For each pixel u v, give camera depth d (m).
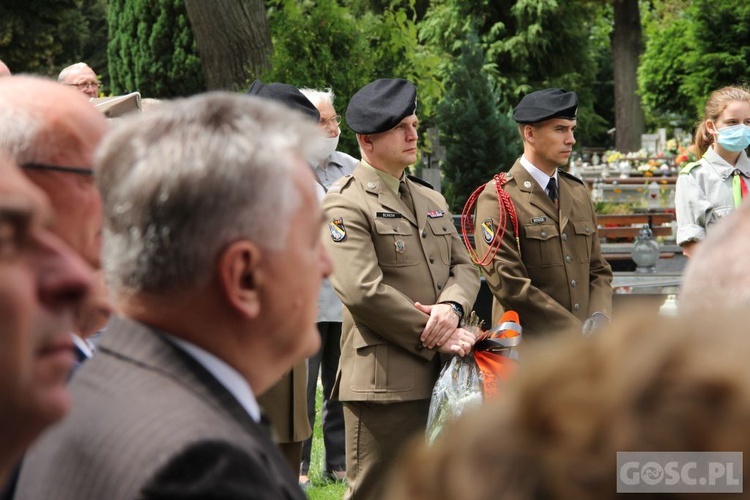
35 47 33.84
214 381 2.04
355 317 5.50
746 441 0.87
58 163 2.62
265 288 2.08
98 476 1.82
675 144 26.05
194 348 2.08
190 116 2.09
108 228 2.10
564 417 0.93
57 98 2.68
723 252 1.52
